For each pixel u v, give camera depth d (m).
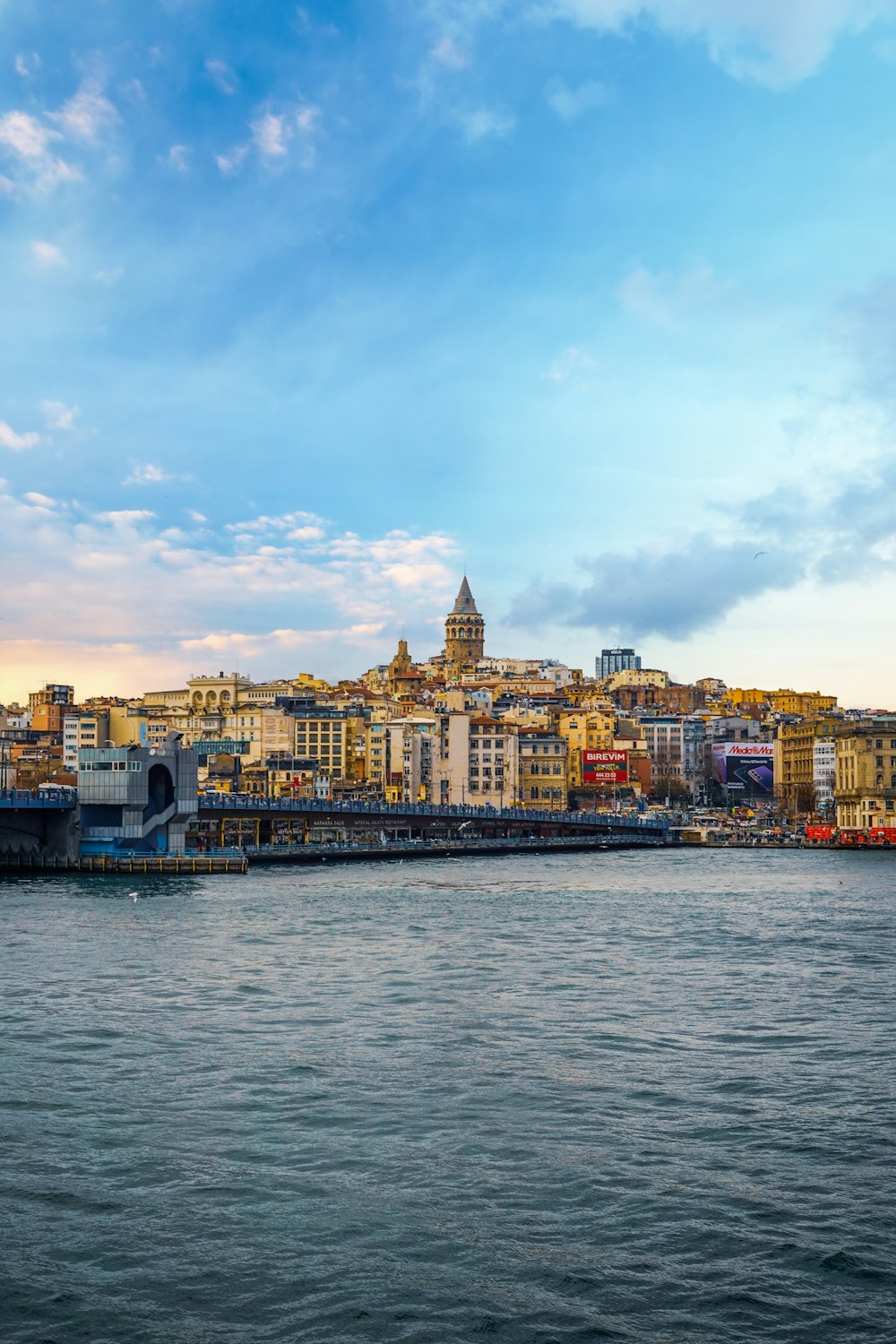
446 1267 47.59
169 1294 45.69
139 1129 61.22
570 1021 83.94
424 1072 70.81
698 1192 54.12
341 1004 89.12
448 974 101.94
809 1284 46.44
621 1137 60.50
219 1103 65.12
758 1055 75.25
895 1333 43.34
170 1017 84.12
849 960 112.12
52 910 145.12
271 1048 75.75
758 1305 45.00
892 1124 62.56
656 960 111.31
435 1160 57.41
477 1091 67.25
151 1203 52.81
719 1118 63.22
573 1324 43.81
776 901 169.62
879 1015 86.75
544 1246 49.22
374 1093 66.81
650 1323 43.91
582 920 142.75
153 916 140.38
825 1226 50.97
